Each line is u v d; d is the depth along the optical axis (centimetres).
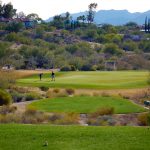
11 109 3869
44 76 8575
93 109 3972
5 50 11606
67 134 2159
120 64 12106
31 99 5144
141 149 1936
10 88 6075
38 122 3173
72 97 4888
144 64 12194
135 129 2298
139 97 5225
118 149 1931
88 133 2180
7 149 1920
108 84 6688
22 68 11362
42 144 1989
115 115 3672
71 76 8312
